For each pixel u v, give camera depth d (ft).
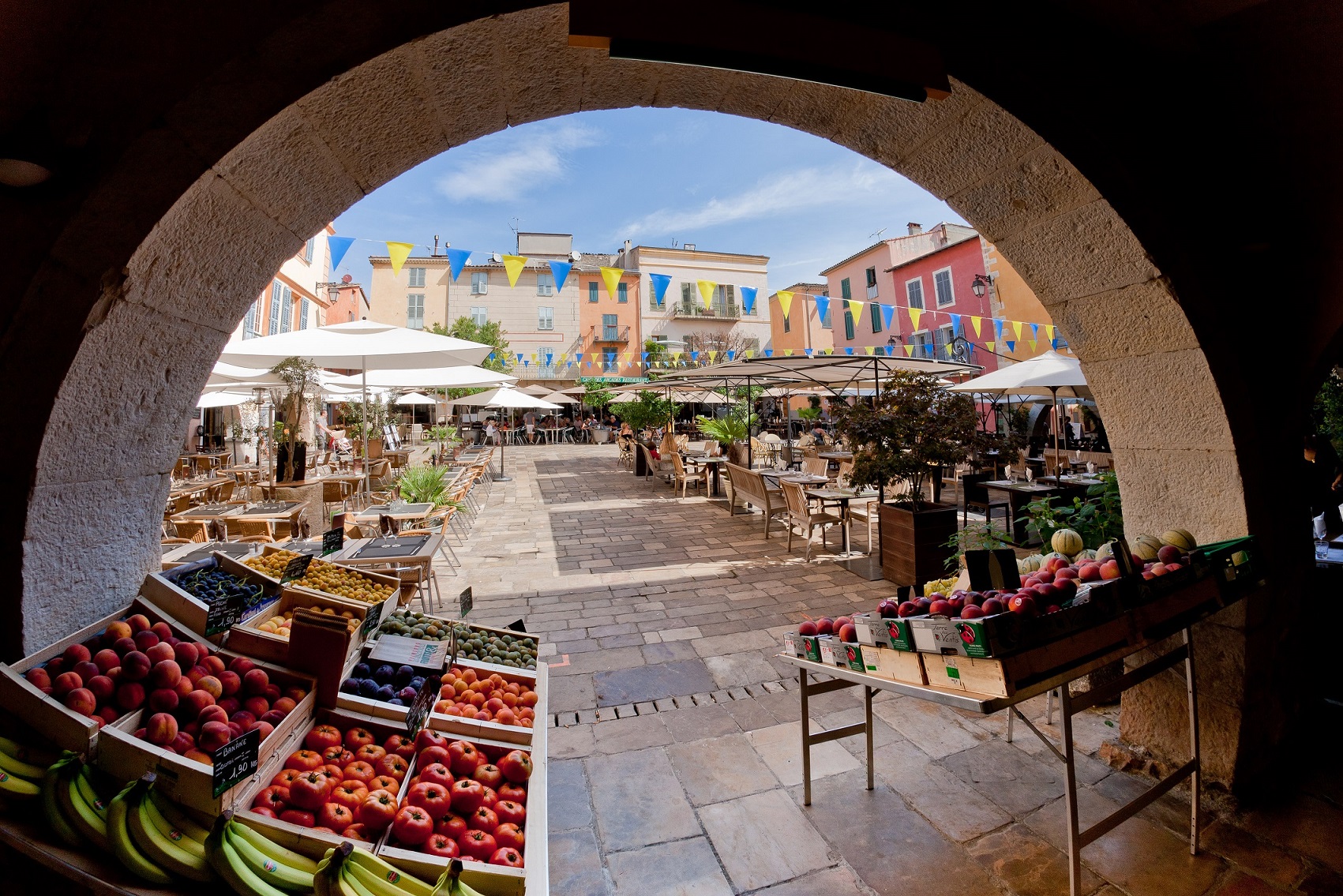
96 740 4.51
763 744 9.59
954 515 17.47
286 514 17.22
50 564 5.30
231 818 4.12
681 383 44.52
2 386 4.91
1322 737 9.28
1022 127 7.15
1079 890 6.07
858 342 76.89
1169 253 7.59
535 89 6.81
